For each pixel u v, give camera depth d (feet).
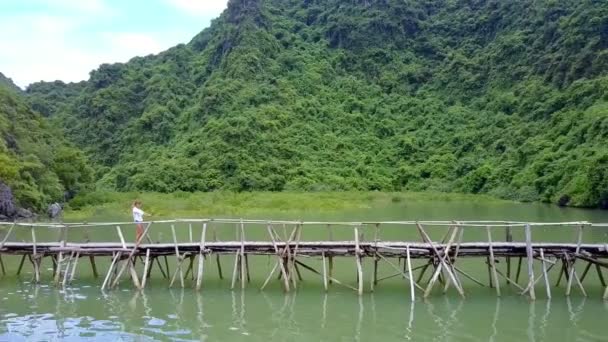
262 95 365.20
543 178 250.78
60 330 59.47
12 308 67.87
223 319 63.57
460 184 301.84
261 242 78.13
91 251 79.66
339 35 454.81
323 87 404.57
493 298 72.38
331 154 329.11
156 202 211.41
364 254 76.33
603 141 244.22
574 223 72.49
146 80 424.87
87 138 382.01
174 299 72.23
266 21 449.06
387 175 322.14
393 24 463.42
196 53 471.21
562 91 331.98
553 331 59.06
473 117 375.45
